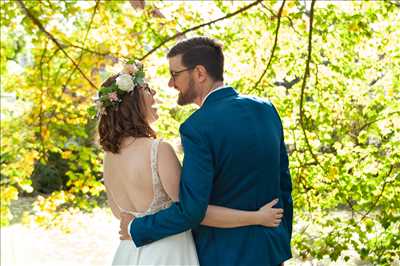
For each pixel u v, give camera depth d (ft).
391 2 15.26
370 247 13.25
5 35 16.01
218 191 6.71
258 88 16.78
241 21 17.22
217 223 6.70
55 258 23.32
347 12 16.34
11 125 15.84
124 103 6.98
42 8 15.11
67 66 15.88
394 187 13.85
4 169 15.85
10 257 23.34
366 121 15.84
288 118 15.75
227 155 6.56
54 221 16.28
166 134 15.90
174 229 6.44
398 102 14.24
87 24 16.24
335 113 16.20
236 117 6.70
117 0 15.89
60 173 38.58
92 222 29.99
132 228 6.69
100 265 22.24
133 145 6.95
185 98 7.13
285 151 7.47
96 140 7.28
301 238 14.06
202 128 6.56
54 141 16.26
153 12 16.26
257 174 6.75
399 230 13.05
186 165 6.44
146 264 6.82
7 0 14.98
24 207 34.71
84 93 15.66
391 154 13.93
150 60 15.94
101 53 15.37
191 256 6.88
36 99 15.74
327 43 16.80
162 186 6.88
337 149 14.90
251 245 6.68
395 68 15.19
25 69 15.75
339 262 17.21
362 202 14.14
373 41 16.43
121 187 7.09
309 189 15.07
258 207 6.82
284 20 16.79
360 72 16.55
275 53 16.84
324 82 16.60
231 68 17.02
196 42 7.04
